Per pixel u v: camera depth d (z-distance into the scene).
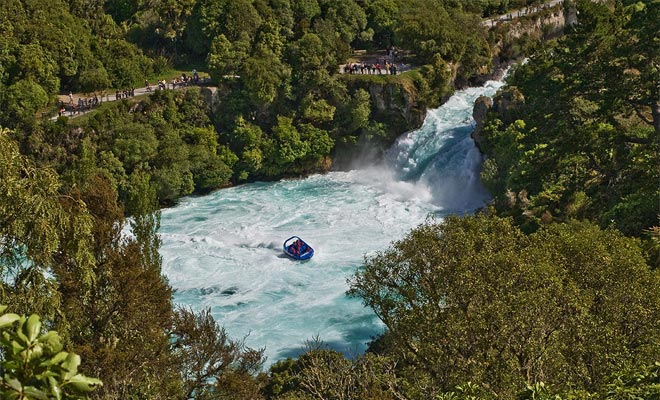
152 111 99.00
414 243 33.97
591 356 27.09
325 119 102.69
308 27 113.25
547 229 36.62
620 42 52.59
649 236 50.56
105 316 33.41
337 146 104.25
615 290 29.67
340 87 102.88
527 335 27.48
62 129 90.94
